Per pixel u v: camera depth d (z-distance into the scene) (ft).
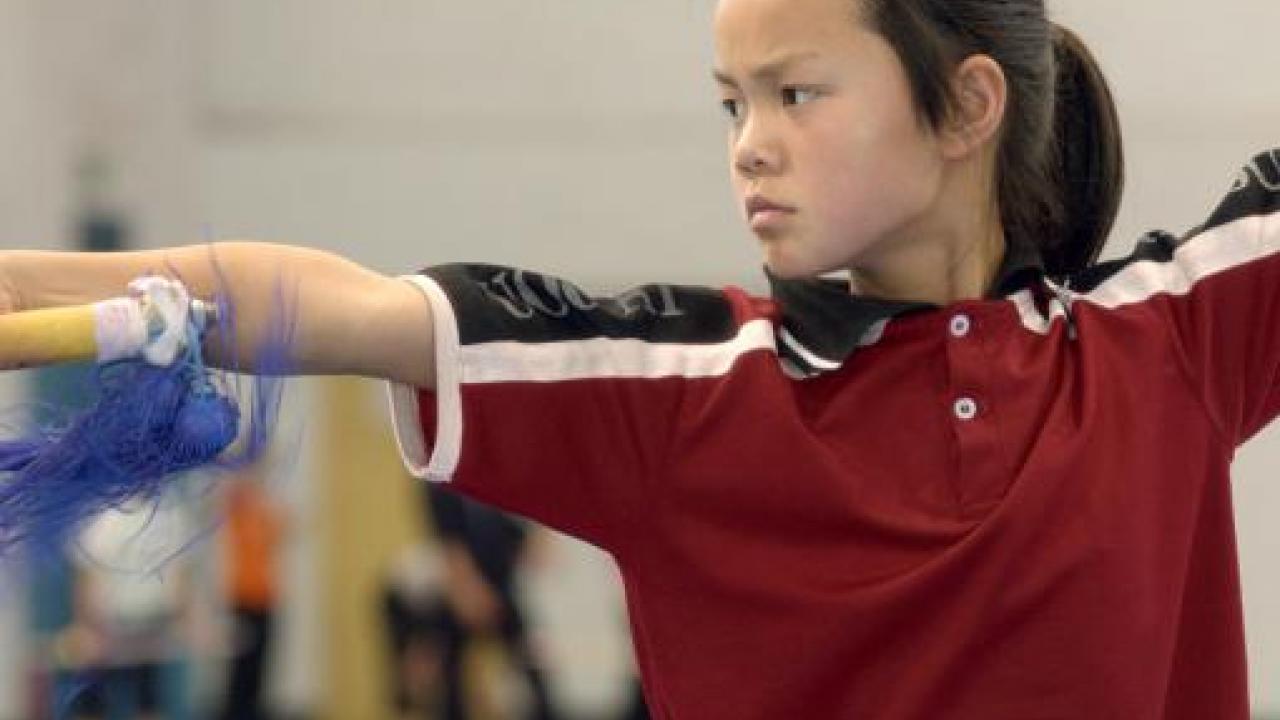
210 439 8.62
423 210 55.16
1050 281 10.48
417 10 54.85
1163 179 50.55
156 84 48.73
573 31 54.90
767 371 9.82
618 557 9.98
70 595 38.78
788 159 9.62
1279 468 49.32
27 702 38.24
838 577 9.70
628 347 9.84
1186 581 10.37
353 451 58.23
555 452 9.62
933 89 9.74
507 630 48.42
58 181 44.24
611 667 55.16
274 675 53.52
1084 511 9.76
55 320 8.48
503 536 48.21
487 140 55.06
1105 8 50.21
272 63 54.80
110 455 8.56
